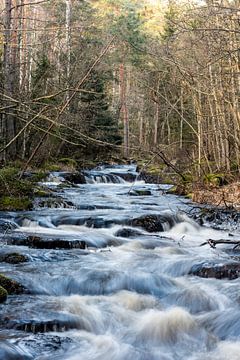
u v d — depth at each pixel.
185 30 11.32
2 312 5.64
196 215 12.64
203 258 8.24
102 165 29.39
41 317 5.56
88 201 14.75
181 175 17.33
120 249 9.18
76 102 20.80
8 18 13.80
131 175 24.59
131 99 43.56
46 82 20.50
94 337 5.39
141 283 7.08
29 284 6.71
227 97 16.69
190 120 25.48
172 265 7.86
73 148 27.38
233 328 5.70
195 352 5.22
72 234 9.94
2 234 9.55
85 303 6.32
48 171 20.72
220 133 17.84
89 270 7.39
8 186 13.39
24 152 20.62
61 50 23.83
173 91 21.92
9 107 9.98
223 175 16.56
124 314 6.09
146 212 12.64
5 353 4.57
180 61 16.88
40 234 9.76
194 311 6.32
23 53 23.06
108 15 35.09
